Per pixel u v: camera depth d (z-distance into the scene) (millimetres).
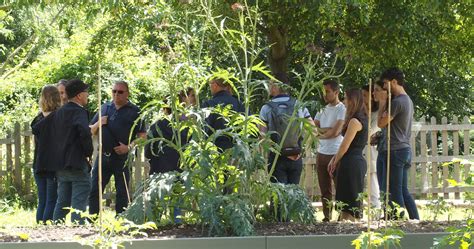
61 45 20391
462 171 14477
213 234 6766
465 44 13453
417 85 20812
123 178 9438
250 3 11414
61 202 8805
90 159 8859
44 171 8938
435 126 14570
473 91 22359
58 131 8750
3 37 27391
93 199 9453
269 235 6781
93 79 18125
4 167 14562
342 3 11320
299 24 12766
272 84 7742
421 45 12938
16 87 19797
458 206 12195
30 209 13812
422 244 6438
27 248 6215
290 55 17391
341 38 14055
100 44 12008
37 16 20016
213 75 7348
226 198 6863
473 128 14531
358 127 8461
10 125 17656
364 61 13797
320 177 9492
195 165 7191
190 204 7098
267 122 8805
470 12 11391
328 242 6391
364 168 8664
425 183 14531
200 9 9273
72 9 11703
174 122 7719
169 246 6285
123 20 10016
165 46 7441
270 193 7281
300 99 7496
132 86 17906
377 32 13008
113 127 9391
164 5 9352
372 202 9359
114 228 5715
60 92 9703
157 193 6957
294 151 8703
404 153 8711
